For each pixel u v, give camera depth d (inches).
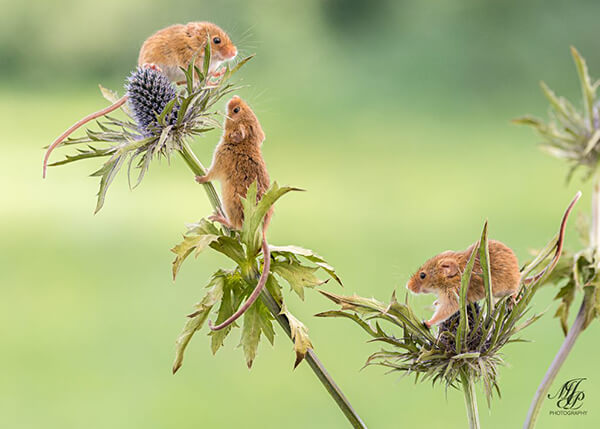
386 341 115.5
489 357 115.4
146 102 116.7
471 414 115.5
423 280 116.0
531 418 117.3
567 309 118.7
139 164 116.2
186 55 118.2
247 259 116.3
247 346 116.6
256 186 116.0
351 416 115.8
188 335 116.1
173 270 115.8
